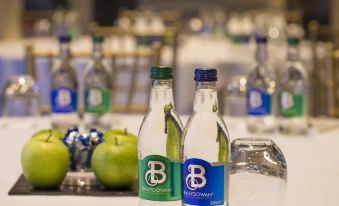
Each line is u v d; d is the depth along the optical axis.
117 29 4.15
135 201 1.06
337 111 2.24
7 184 1.16
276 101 1.67
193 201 0.93
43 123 1.76
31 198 1.07
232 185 0.96
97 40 1.73
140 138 0.99
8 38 5.39
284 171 0.99
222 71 3.38
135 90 3.00
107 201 1.06
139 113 2.31
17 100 1.86
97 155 1.10
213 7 6.23
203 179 0.92
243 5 6.23
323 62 2.66
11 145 1.48
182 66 3.34
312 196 1.10
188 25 5.16
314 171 1.25
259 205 0.96
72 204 1.05
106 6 6.41
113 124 1.71
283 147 1.45
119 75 2.99
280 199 0.98
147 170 0.96
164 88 0.99
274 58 3.18
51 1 6.24
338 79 2.48
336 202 1.07
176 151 0.98
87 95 1.62
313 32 3.53
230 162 0.97
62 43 1.69
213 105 0.95
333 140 1.52
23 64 3.34
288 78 1.59
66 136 1.20
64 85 1.66
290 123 1.58
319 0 6.13
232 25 4.66
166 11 6.34
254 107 1.56
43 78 2.91
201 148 0.94
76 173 1.17
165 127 0.98
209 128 0.95
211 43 4.43
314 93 2.56
